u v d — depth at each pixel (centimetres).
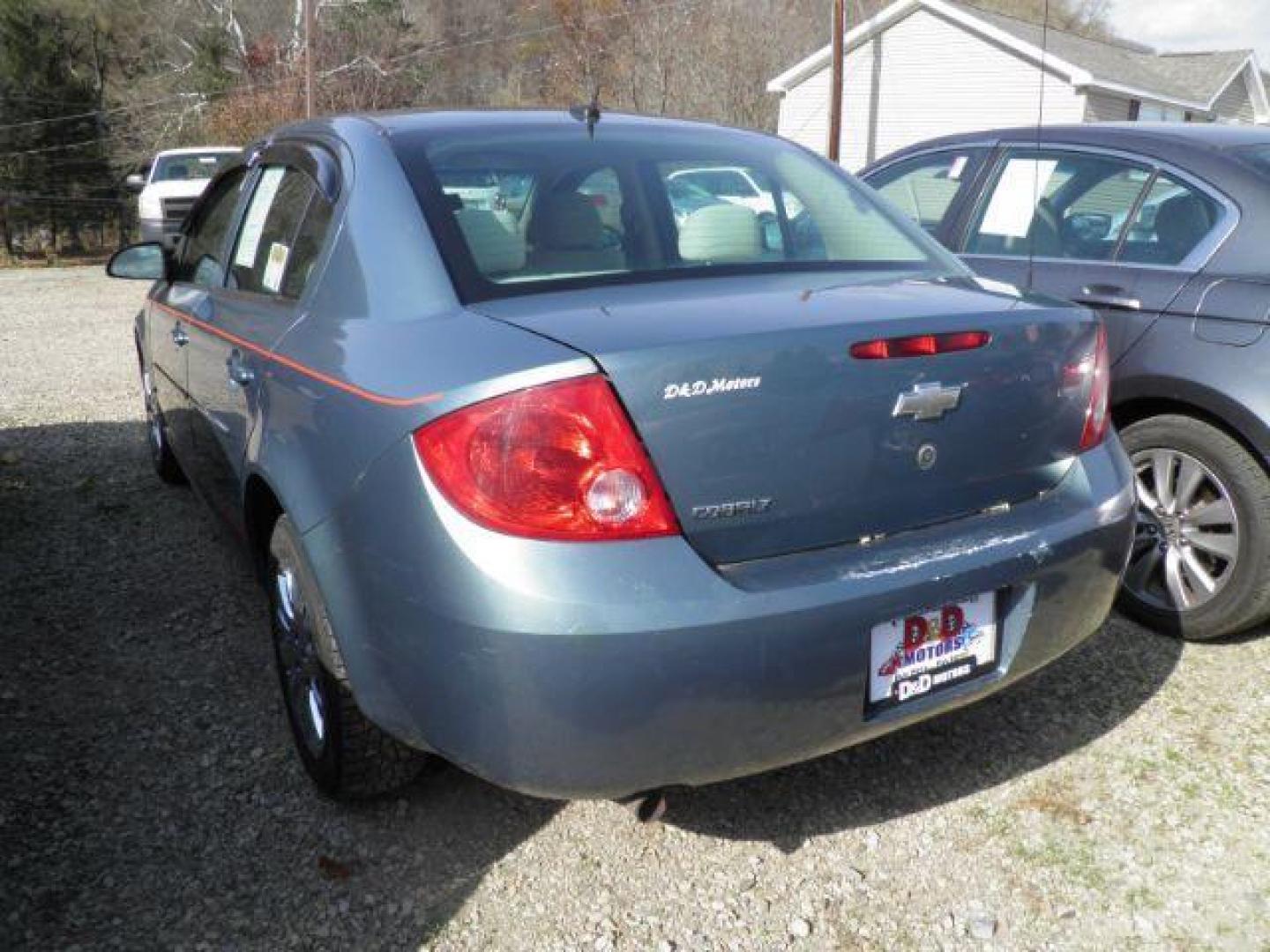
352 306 253
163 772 289
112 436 646
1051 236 407
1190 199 367
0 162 3425
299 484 241
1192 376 339
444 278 239
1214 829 261
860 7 3288
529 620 193
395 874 251
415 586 207
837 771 288
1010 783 281
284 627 280
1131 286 364
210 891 245
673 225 274
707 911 239
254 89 3838
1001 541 233
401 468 209
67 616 386
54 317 1278
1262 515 328
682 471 202
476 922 236
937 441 229
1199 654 345
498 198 263
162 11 4247
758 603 202
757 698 205
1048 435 249
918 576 219
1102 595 255
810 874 250
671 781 208
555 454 196
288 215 309
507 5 4497
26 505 513
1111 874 247
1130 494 261
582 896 244
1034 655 245
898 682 225
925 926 234
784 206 297
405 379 216
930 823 267
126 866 253
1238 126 414
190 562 436
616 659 194
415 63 4153
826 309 227
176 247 443
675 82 3312
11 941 228
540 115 310
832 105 2281
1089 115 2362
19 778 286
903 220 316
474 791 282
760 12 3366
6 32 3512
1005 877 248
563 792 206
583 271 251
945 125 2548
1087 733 302
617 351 198
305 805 276
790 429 210
